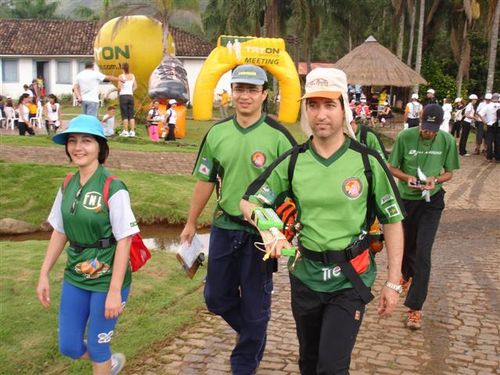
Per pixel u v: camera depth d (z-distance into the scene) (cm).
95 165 371
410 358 482
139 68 2381
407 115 2017
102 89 2797
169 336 509
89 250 366
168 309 568
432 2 3691
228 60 1920
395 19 3556
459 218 1048
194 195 457
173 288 622
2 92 3831
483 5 3145
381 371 458
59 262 654
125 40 2358
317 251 342
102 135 366
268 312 433
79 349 379
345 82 339
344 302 341
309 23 3506
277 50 1912
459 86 3369
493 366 472
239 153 420
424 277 533
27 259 669
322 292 345
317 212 341
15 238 958
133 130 1883
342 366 335
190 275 473
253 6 3441
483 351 499
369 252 355
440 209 554
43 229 998
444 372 460
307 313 356
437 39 4144
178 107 2142
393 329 541
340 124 337
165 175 1253
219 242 430
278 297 621
